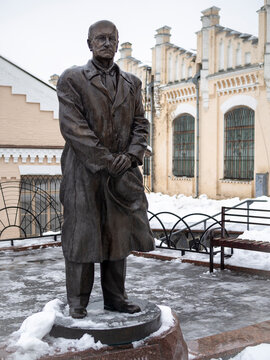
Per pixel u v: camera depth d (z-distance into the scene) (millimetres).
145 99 28625
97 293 5941
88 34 3504
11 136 13336
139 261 8039
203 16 24125
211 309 5273
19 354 3018
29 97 13492
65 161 3586
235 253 7926
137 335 3252
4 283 6484
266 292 6000
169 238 8719
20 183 13219
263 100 21031
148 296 5832
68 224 3484
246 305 5430
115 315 3480
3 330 4535
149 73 28406
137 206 3566
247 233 10461
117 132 3490
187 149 25938
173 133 26891
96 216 3430
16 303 5504
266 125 20938
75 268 3471
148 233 3674
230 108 22766
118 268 3561
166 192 27250
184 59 25688
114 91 3502
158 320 3465
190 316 5023
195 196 24812
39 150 13398
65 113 3361
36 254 8617
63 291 6059
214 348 3943
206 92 24047
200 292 6020
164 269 7414
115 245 3475
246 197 21781
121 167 3359
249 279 6711
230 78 22500
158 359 3230
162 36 27234
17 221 13125
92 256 3396
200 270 7316
